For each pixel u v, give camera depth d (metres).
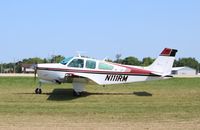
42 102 17.25
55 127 11.51
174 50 20.88
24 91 21.16
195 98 18.95
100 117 13.49
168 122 12.54
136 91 21.81
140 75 20.61
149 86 24.33
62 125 11.87
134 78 20.61
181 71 84.50
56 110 14.98
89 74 20.16
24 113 14.23
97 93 20.80
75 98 18.69
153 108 15.72
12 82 25.89
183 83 26.61
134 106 16.25
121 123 12.32
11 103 16.83
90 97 19.09
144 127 11.60
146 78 20.72
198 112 14.71
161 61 20.84
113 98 18.81
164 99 18.59
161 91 21.73
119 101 17.84
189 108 15.77
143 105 16.59
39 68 19.83
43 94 20.00
